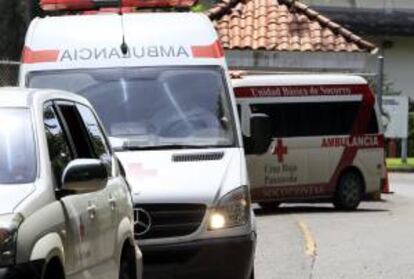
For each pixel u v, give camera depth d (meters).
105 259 12.48
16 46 44.44
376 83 52.50
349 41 45.81
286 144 35.91
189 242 15.56
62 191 11.05
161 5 21.42
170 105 17.95
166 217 15.59
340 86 37.50
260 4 46.94
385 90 70.56
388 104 59.56
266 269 20.53
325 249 23.72
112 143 17.08
